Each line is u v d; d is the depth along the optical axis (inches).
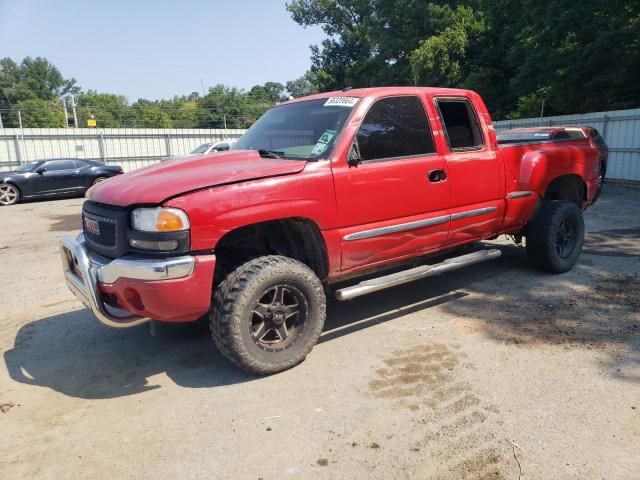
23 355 162.2
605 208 410.0
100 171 677.3
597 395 124.0
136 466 104.4
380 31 1330.0
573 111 802.8
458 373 137.6
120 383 140.6
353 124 150.7
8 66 4087.1
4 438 116.1
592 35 705.6
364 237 152.1
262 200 131.2
